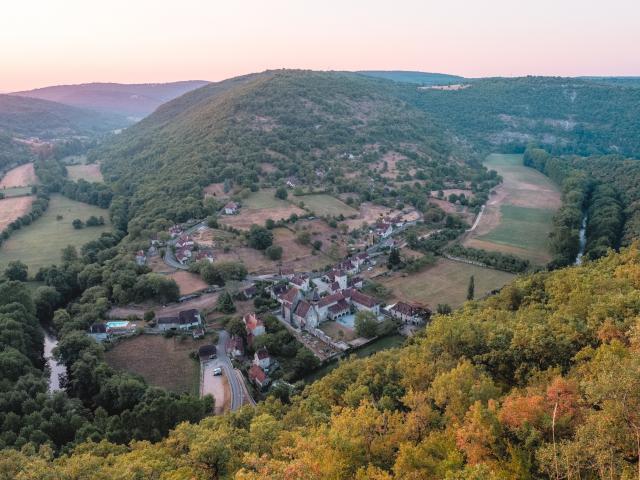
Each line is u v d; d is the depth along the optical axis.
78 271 193.12
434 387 76.56
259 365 135.38
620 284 108.12
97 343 141.12
